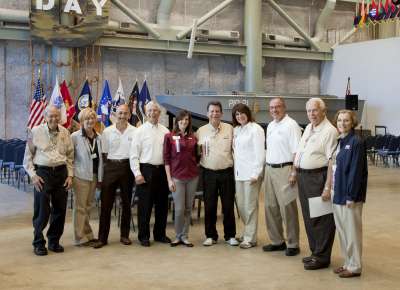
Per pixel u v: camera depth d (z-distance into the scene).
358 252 4.49
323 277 4.50
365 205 8.29
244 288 4.22
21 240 5.93
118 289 4.21
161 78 16.16
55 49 13.95
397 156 14.67
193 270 4.73
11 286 4.29
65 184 5.33
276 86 18.39
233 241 5.63
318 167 4.71
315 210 4.70
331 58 18.83
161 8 15.41
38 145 5.18
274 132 5.24
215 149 5.55
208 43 16.28
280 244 5.43
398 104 16.64
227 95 12.44
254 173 5.38
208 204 5.64
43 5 13.39
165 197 5.76
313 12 18.80
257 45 16.83
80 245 5.64
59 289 4.21
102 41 14.61
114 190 5.66
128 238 5.76
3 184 10.88
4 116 13.78
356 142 4.33
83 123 5.49
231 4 17.05
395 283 4.33
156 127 5.67
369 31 19.45
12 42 13.81
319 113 4.72
